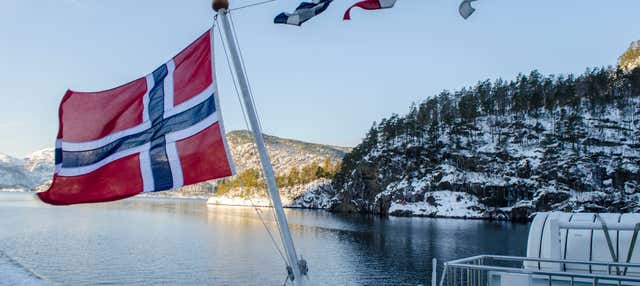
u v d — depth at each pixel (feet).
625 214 44.52
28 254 214.07
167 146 25.30
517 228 422.82
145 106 26.11
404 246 282.56
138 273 178.50
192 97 25.61
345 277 181.88
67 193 25.02
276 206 22.72
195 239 303.89
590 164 596.29
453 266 37.68
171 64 26.48
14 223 390.01
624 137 645.10
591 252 43.04
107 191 25.22
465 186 621.72
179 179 24.82
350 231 386.52
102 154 25.62
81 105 26.05
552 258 42.04
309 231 382.83
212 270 188.24
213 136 24.71
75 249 236.84
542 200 556.51
